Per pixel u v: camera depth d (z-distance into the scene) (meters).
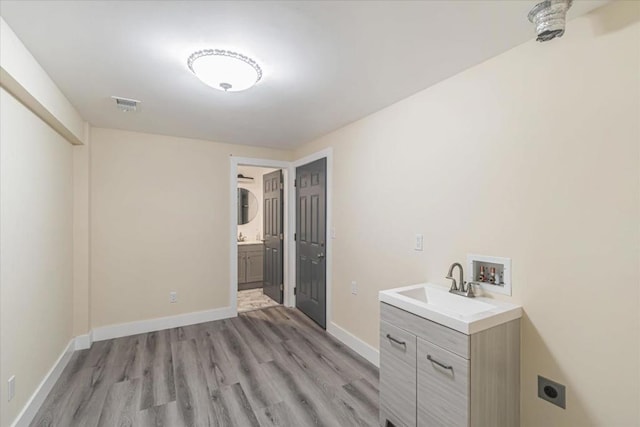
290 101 2.39
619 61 1.28
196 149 3.60
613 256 1.29
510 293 1.66
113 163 3.18
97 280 3.11
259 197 5.98
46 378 2.15
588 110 1.36
